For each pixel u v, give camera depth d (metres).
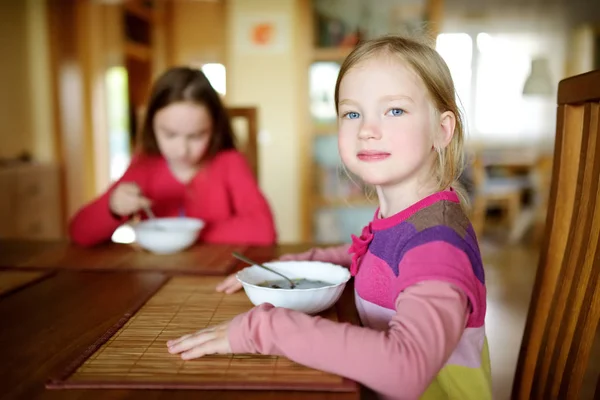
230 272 1.07
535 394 0.89
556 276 0.91
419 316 0.59
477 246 0.69
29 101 3.64
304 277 0.91
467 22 6.43
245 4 3.69
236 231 1.47
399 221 0.73
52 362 0.64
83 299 0.89
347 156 0.75
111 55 4.20
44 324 0.77
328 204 3.83
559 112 0.91
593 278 0.77
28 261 1.16
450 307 0.59
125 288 0.95
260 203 1.59
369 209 3.87
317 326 0.61
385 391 0.57
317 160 3.92
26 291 0.94
